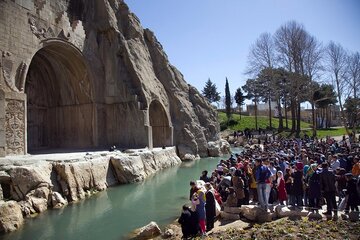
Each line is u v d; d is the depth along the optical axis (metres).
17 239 12.35
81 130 31.14
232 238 10.09
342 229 10.07
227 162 19.31
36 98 30.66
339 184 13.51
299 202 12.66
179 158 37.00
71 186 18.27
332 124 89.50
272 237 9.71
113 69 32.62
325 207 12.92
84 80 30.73
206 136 44.09
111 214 15.91
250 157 20.25
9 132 20.30
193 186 12.42
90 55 30.88
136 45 37.91
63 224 14.21
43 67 30.08
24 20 22.39
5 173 15.16
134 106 32.78
